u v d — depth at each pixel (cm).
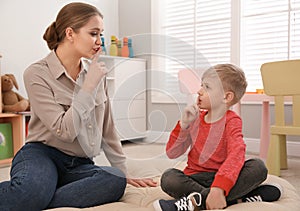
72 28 118
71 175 120
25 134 268
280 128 202
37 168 107
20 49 297
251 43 320
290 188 124
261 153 247
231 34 325
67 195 108
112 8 387
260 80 316
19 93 296
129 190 127
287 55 302
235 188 102
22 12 298
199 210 99
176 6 369
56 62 121
